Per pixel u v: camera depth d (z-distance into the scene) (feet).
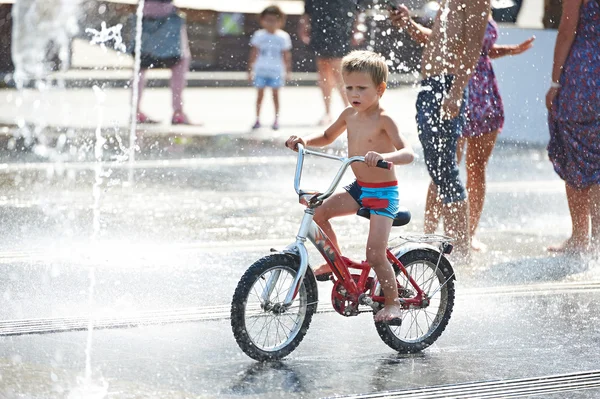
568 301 60.13
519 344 51.60
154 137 122.62
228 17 212.02
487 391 44.47
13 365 46.01
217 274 63.82
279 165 106.73
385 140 49.21
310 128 136.46
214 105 158.81
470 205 73.10
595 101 71.10
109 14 161.38
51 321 53.16
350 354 49.29
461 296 60.70
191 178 97.81
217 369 46.26
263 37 133.49
